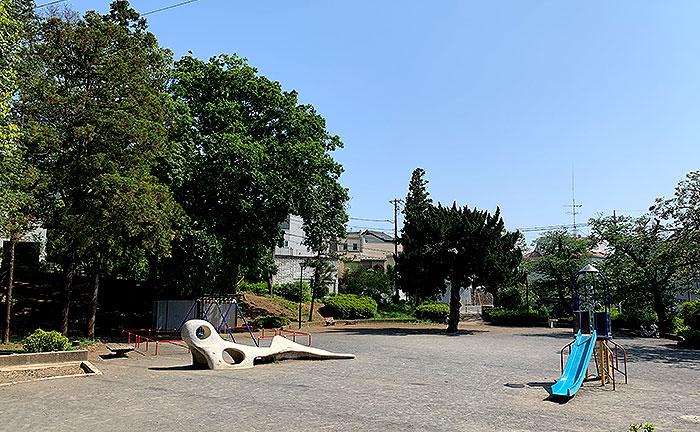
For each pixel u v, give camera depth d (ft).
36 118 54.65
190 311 86.43
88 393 33.53
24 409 28.53
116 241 59.88
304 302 131.23
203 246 76.07
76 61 59.72
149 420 26.20
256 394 33.83
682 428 25.67
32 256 97.45
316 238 94.63
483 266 97.04
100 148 57.72
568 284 125.08
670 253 76.23
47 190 55.36
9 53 43.86
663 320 95.09
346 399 32.42
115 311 90.94
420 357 58.08
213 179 77.20
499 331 104.22
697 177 74.02
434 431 24.59
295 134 92.07
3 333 59.21
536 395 34.76
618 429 25.38
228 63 92.63
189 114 80.28
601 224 103.76
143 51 64.54
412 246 104.27
